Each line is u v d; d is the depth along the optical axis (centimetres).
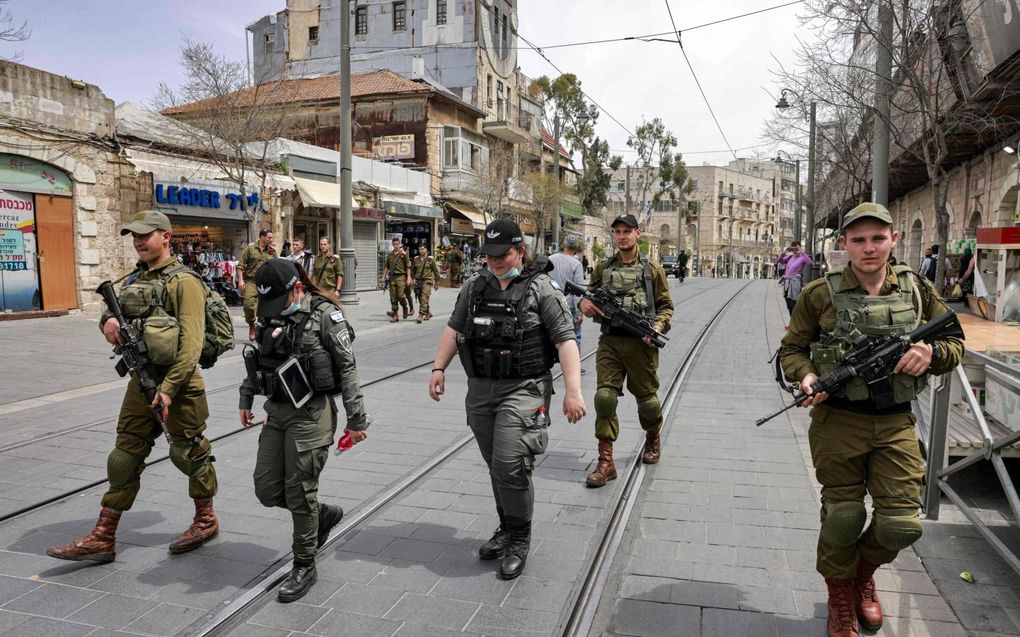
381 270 2731
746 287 3734
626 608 341
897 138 1180
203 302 384
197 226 1930
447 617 329
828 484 306
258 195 2050
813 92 1474
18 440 611
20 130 1427
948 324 286
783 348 326
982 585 363
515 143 4056
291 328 345
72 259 1563
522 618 328
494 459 365
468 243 3478
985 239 708
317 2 4091
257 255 1186
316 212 2380
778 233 11100
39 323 1407
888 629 322
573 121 4719
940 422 440
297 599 344
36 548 399
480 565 384
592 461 575
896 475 290
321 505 387
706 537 423
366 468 549
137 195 1706
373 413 732
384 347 1216
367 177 2652
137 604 336
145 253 379
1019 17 976
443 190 3319
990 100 1195
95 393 804
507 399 370
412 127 3241
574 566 382
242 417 362
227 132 1789
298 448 346
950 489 432
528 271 378
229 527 432
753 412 743
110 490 379
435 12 3891
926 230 2412
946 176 1128
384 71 3509
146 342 360
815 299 314
